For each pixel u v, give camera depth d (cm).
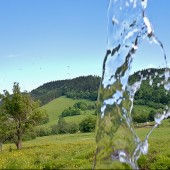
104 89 1457
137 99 9225
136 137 1471
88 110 18500
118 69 1487
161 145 3475
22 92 5925
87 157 2709
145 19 1495
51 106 19700
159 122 1545
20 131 5734
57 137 10706
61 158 2645
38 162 2530
